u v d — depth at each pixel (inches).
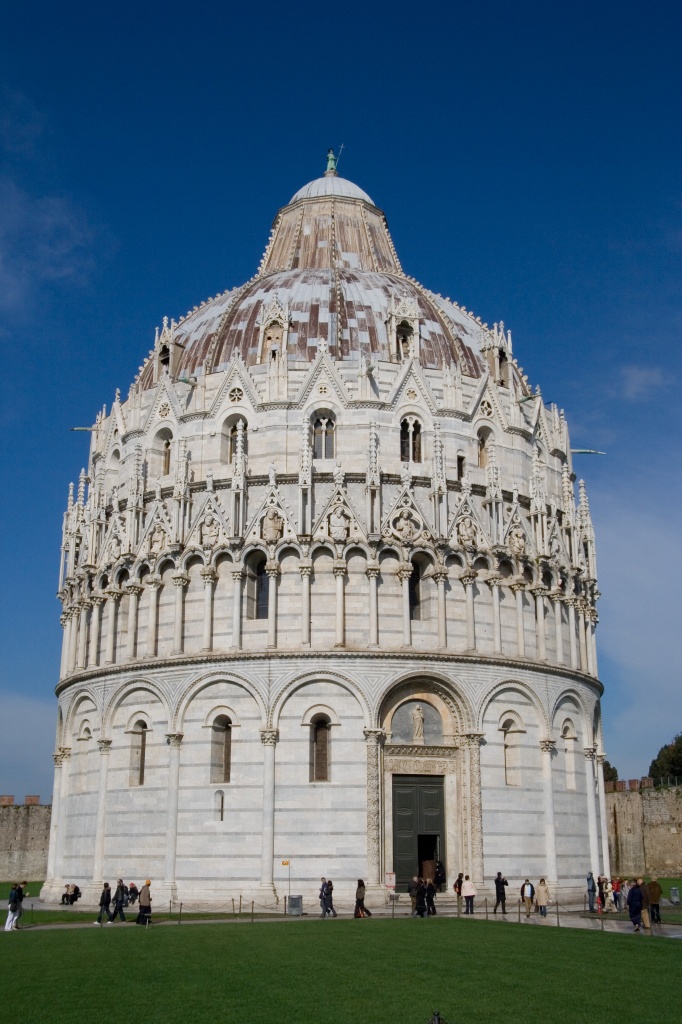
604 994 1307.8
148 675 2945.4
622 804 4921.3
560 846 2950.3
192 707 2869.1
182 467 3065.9
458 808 2832.2
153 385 3383.4
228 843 2733.8
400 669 2819.9
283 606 2876.5
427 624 2903.5
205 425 3120.1
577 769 3107.8
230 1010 1216.8
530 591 3093.0
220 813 2770.7
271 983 1381.6
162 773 2864.2
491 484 3068.4
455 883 2694.4
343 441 3026.6
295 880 2674.7
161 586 3016.7
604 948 1731.1
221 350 3267.7
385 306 3356.3
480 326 3634.4
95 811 2984.7
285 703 2792.8
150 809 2854.3
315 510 2952.8
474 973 1457.9
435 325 3385.8
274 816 2716.5
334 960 1577.3
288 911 2544.3
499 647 2950.3
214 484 3026.6
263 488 2997.0
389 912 2564.0
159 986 1365.7
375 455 2960.1
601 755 3319.4
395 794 2810.0
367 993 1312.7
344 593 2871.6
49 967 1536.7
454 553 2970.0
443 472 3006.9
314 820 2709.2
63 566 3499.0
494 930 2017.7
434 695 2888.8
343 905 2647.6
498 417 3233.3
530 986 1359.5
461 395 3174.2
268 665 2810.0
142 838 2847.0
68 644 3395.7
